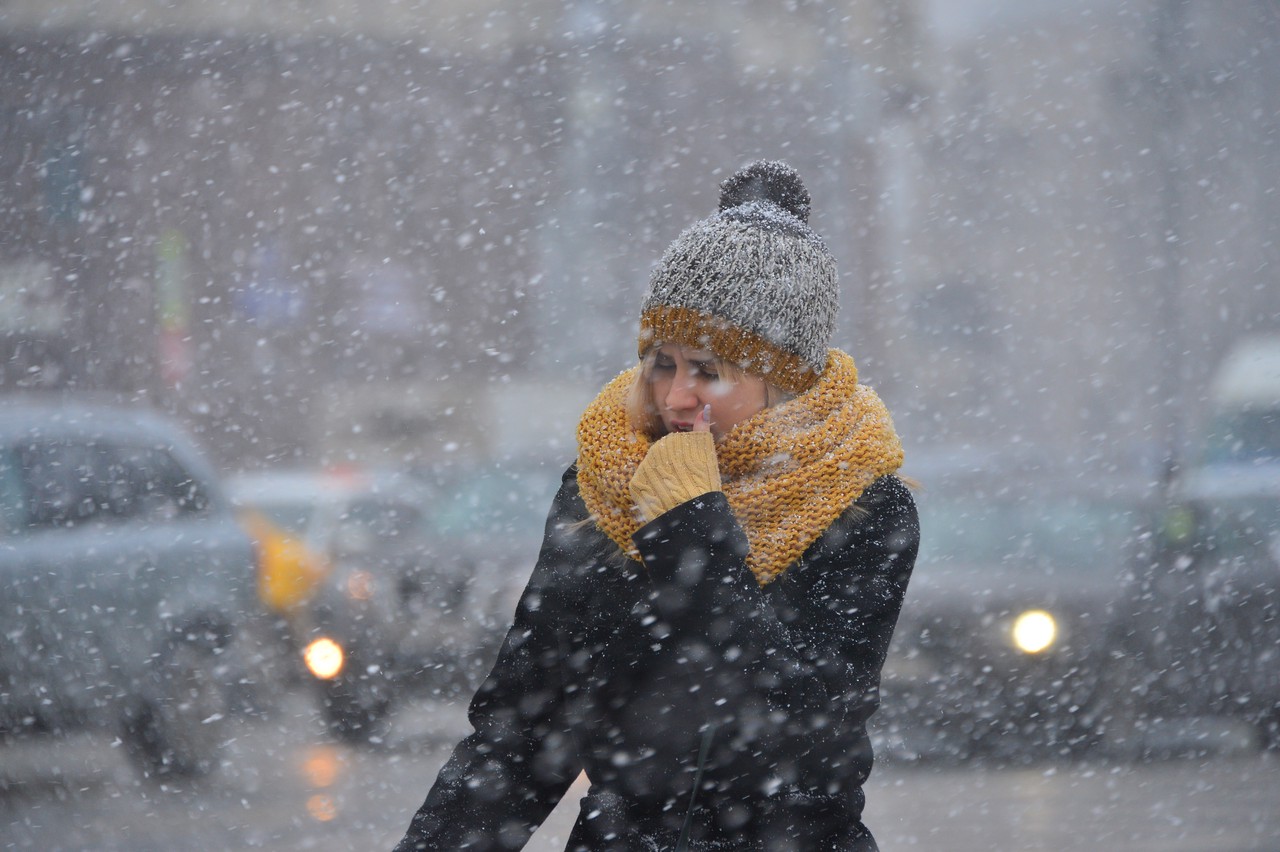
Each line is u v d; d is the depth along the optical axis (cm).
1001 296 10925
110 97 9288
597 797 717
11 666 2436
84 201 9150
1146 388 10256
